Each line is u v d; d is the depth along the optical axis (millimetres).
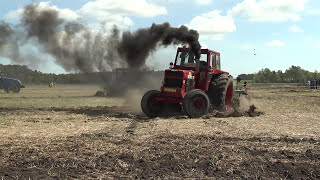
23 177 5031
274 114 12742
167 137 7930
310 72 91000
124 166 5617
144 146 7016
